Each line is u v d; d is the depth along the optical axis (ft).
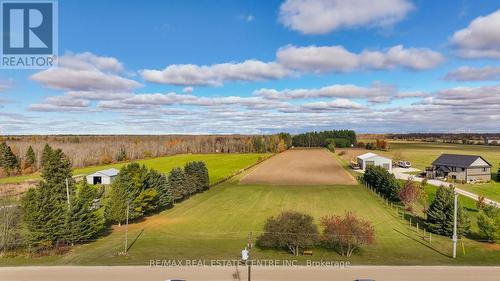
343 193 245.24
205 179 260.83
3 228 136.77
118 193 167.84
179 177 225.97
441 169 305.73
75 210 137.39
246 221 177.27
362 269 108.47
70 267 109.81
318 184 282.97
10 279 99.91
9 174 379.14
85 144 590.14
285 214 133.69
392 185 221.87
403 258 121.08
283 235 126.00
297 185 279.90
